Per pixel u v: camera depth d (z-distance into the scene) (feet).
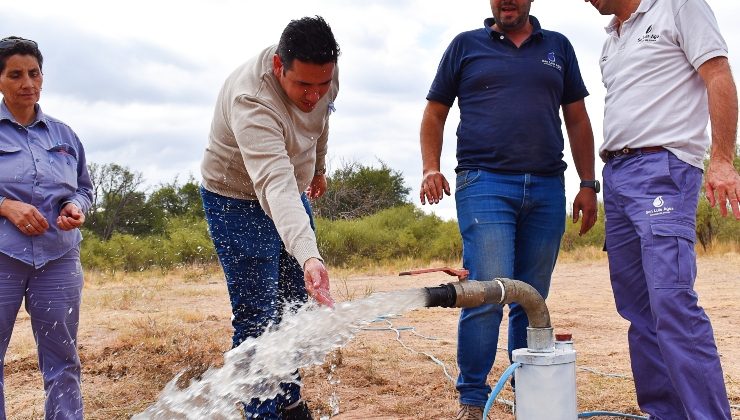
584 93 15.71
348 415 16.20
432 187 15.34
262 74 12.16
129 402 18.24
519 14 14.38
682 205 12.49
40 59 13.47
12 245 12.92
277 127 12.09
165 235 99.55
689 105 12.75
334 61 11.76
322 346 11.12
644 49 13.05
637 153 12.98
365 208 120.37
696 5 12.46
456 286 10.17
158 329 28.25
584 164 15.90
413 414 16.17
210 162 13.28
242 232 13.37
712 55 12.19
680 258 12.24
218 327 29.96
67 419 13.52
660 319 12.28
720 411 11.84
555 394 9.80
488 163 14.56
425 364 21.43
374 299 10.53
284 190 11.44
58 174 13.52
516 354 10.01
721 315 30.71
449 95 15.55
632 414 15.47
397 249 84.99
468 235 14.58
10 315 13.15
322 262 10.92
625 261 13.51
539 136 14.51
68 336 13.61
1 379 13.30
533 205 14.60
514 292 10.11
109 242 88.58
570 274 54.80
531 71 14.57
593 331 27.71
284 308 14.01
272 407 12.88
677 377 12.03
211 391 12.14
